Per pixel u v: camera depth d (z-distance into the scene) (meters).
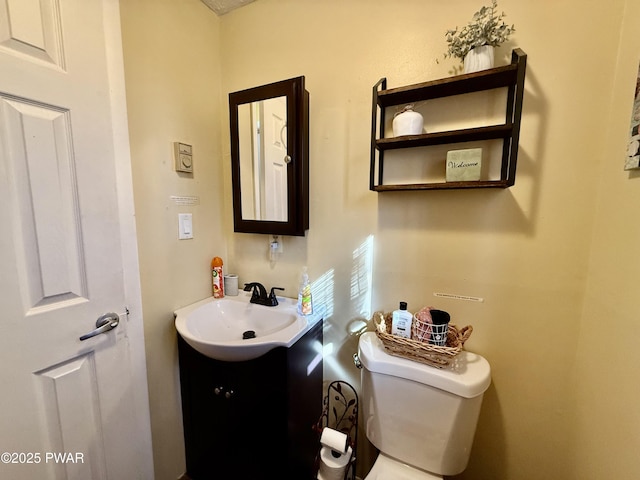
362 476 1.23
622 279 0.69
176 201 1.15
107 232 0.90
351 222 1.15
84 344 0.85
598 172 0.80
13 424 0.72
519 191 0.89
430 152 0.99
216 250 1.38
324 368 1.26
